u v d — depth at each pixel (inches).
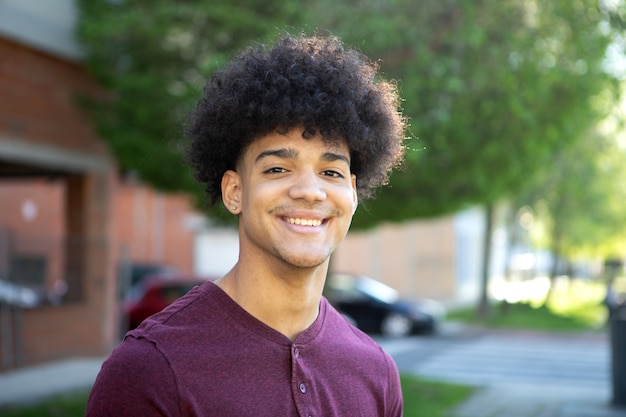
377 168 74.7
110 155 406.0
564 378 436.5
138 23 298.5
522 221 935.7
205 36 298.7
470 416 305.3
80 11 359.9
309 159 64.0
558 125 286.7
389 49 265.9
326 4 262.2
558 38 275.3
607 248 982.4
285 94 64.0
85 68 374.3
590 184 778.2
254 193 63.7
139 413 58.5
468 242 1234.6
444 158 280.1
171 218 868.6
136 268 711.1
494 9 268.7
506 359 523.8
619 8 261.3
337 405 65.6
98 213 405.4
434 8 265.3
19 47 338.6
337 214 65.1
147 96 302.8
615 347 331.6
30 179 422.0
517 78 267.4
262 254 64.6
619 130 317.1
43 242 392.8
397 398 73.0
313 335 66.6
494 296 1216.2
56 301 393.4
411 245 1113.4
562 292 1317.7
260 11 292.2
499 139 277.3
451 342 628.1
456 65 264.4
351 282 682.2
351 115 65.1
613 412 317.7
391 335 656.4
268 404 61.1
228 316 63.5
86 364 386.6
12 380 343.6
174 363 60.0
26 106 343.6
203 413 59.1
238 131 65.1
